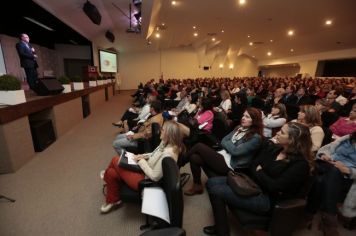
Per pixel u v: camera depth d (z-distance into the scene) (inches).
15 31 285.7
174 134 62.5
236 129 78.4
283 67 728.3
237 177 54.8
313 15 283.0
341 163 62.0
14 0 173.0
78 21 273.6
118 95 446.0
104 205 68.9
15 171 95.6
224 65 708.7
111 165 66.9
